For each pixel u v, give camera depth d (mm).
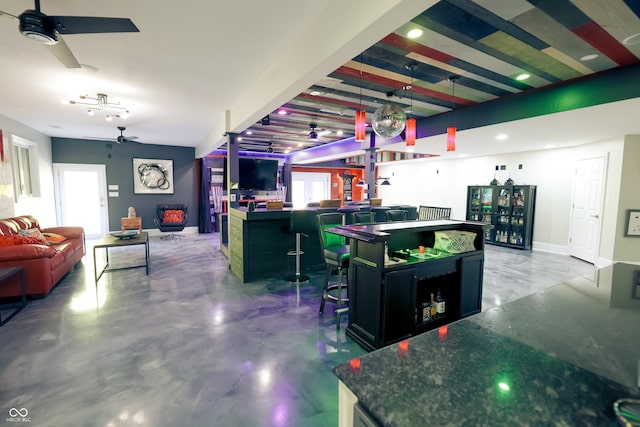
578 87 3238
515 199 6660
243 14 2139
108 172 7504
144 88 3641
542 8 2010
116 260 5316
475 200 7516
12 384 1948
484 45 2539
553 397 627
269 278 4293
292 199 10828
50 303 3332
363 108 4582
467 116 4383
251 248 4156
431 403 618
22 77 3254
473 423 561
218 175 8930
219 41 2520
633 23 2168
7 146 4824
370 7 1657
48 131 6227
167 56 2785
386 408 610
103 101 4031
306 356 2314
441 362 765
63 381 1984
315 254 4660
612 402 609
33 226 4836
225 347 2436
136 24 2246
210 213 8766
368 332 2381
